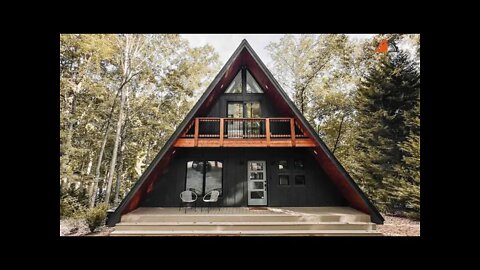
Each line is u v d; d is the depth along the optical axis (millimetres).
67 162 11688
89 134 14984
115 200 15617
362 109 13672
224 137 7820
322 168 8312
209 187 8258
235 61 8219
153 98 17609
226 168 8375
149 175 6691
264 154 8500
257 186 8352
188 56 19266
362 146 13719
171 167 8211
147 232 6270
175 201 8008
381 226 8922
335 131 16234
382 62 13266
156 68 17141
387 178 11492
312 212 7133
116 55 14523
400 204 10945
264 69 7641
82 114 13508
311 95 18094
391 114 12539
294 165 8438
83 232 7977
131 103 16328
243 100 9078
